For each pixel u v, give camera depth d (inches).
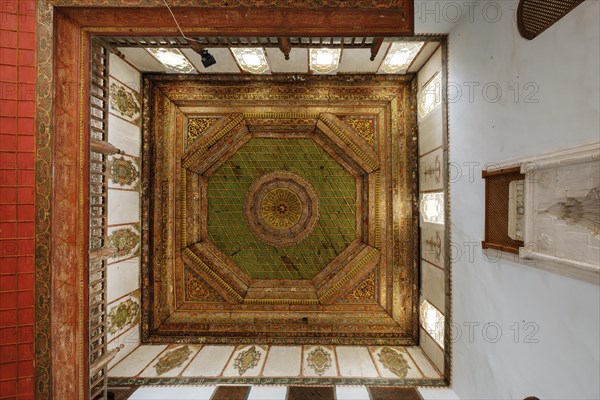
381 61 158.2
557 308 75.0
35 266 99.6
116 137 151.0
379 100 174.1
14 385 99.0
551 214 77.0
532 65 84.0
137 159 167.8
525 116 86.7
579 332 68.8
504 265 95.3
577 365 69.2
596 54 65.4
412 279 168.7
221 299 180.2
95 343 120.5
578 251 69.2
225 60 158.7
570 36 71.9
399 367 147.5
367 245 180.2
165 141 175.6
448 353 132.9
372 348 165.0
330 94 174.9
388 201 175.0
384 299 175.5
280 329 174.2
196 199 183.2
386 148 175.3
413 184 168.2
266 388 134.8
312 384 136.9
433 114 147.7
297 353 161.0
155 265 174.1
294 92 175.2
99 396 124.9
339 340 169.8
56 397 101.0
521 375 87.6
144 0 100.7
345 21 105.8
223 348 166.2
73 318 104.0
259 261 186.5
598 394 64.1
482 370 107.4
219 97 175.2
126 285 158.2
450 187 130.5
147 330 171.5
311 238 187.0
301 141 186.1
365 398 128.4
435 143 145.6
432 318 150.6
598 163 65.0
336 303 178.7
